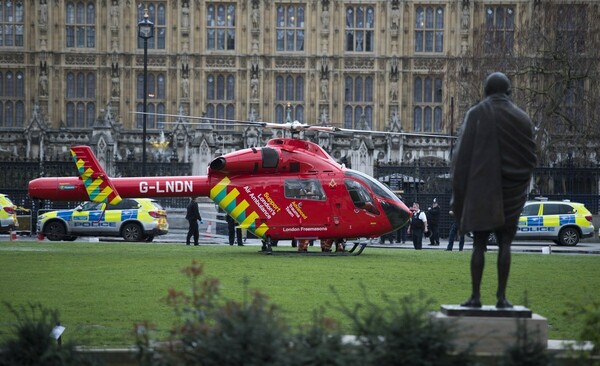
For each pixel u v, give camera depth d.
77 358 20.14
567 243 77.25
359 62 143.50
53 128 142.88
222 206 56.84
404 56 143.38
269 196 56.28
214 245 68.88
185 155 128.25
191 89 143.38
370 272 44.16
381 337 19.70
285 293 35.50
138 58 143.12
